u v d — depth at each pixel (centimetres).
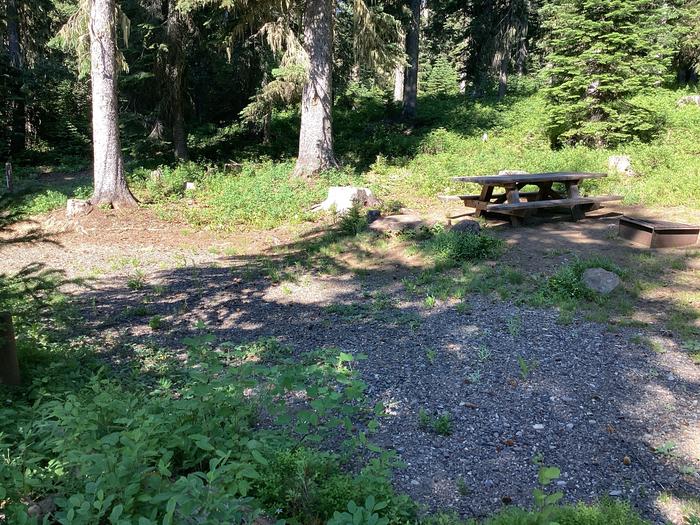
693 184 1211
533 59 3625
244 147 2417
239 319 746
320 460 361
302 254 1055
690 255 840
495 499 355
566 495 358
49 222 1319
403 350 602
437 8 2950
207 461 348
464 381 522
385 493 323
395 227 1112
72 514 235
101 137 1415
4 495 267
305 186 1555
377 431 440
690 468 379
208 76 2498
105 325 729
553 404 475
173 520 246
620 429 433
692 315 637
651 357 547
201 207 1484
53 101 2884
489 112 2534
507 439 426
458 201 1345
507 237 1005
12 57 2458
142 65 1981
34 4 2423
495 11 2803
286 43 1642
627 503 329
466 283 796
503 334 622
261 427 437
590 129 1638
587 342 588
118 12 1486
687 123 1741
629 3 1606
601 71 1672
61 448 310
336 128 2670
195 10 1862
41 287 524
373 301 776
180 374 562
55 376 519
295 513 315
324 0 1586
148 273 980
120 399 422
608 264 770
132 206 1448
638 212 1123
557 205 1077
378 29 1772
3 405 443
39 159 2502
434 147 2041
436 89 3697
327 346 628
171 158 2166
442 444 421
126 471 270
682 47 2334
